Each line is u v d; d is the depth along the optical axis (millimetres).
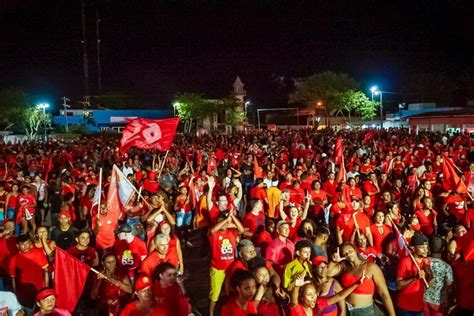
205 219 11867
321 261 6965
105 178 15844
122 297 7012
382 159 19906
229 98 92188
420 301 6898
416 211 10625
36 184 15438
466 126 46938
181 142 37656
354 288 6418
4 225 8539
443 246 8156
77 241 8016
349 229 9445
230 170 15766
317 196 12555
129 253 8156
